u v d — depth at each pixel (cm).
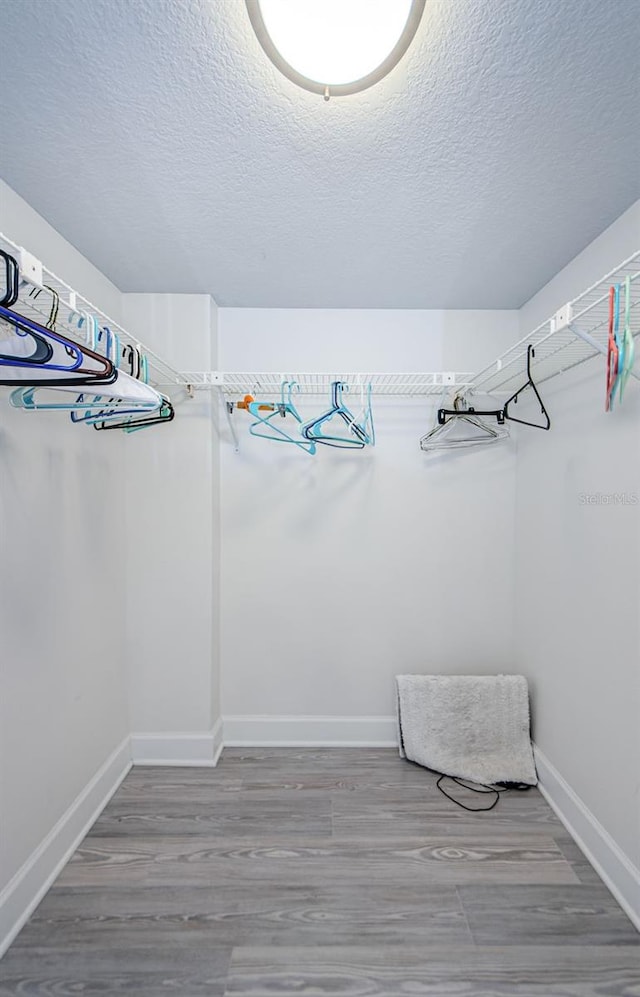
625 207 133
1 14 78
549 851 148
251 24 78
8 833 120
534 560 190
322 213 136
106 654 176
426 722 194
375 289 187
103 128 102
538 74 89
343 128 102
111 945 118
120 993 108
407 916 126
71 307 108
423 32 81
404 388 204
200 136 104
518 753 188
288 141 106
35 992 108
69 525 151
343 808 167
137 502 195
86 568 161
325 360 206
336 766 194
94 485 167
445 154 110
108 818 163
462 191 125
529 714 192
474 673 209
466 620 210
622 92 92
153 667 196
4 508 121
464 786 180
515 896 132
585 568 153
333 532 209
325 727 210
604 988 109
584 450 154
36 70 89
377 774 188
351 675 211
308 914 126
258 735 209
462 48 84
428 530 210
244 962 114
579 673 156
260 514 208
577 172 117
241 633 209
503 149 109
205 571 196
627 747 131
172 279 179
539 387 187
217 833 155
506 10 77
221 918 125
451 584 211
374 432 207
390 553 210
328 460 208
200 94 93
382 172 117
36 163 114
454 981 110
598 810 143
